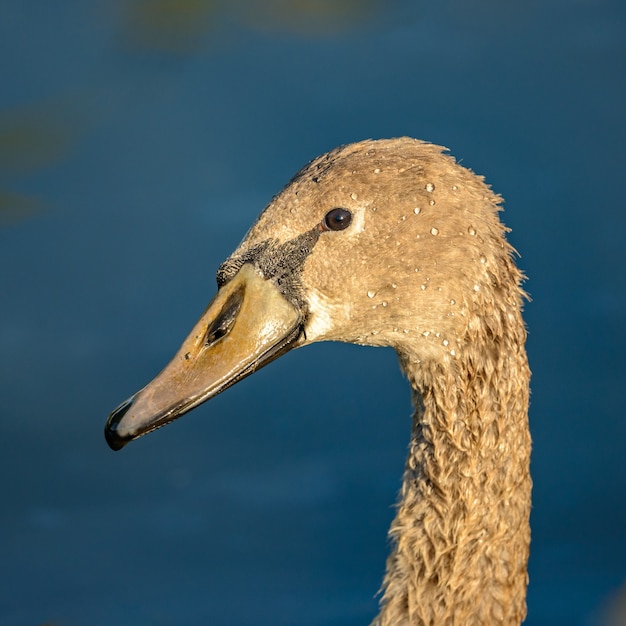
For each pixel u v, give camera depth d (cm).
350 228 909
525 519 939
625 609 1002
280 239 920
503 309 912
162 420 895
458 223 904
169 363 911
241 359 909
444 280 905
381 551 1413
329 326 920
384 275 909
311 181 920
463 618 920
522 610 940
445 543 924
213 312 920
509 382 918
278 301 917
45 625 1328
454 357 913
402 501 945
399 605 930
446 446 926
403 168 912
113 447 892
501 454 922
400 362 952
